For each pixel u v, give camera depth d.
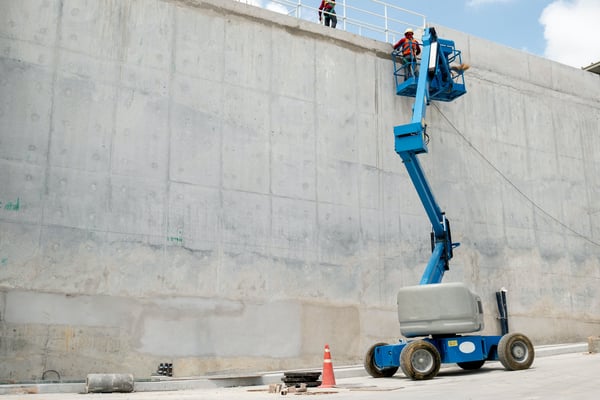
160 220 17.56
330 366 12.87
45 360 15.54
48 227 16.11
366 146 21.81
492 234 24.16
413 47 23.03
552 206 26.19
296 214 19.83
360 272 20.66
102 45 17.64
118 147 17.34
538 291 24.78
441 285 15.07
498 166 25.05
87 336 16.11
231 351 17.91
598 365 14.97
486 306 23.33
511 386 11.33
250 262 18.70
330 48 21.78
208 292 17.89
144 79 18.06
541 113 27.02
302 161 20.31
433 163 23.31
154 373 16.69
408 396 10.20
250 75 19.88
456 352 15.04
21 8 16.78
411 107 23.27
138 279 16.98
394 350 15.02
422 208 22.53
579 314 25.66
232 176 18.92
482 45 25.98
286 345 18.81
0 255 15.48
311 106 20.91
